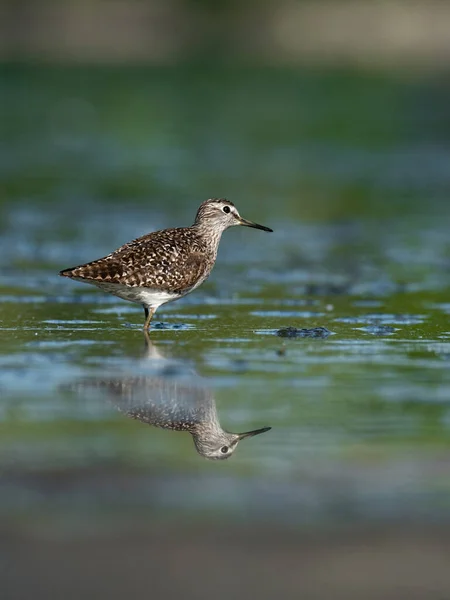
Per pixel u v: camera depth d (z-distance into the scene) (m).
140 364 15.43
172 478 10.84
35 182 34.94
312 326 18.14
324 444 11.93
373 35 62.66
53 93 52.66
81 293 20.91
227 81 56.06
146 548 9.06
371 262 24.45
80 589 8.24
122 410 13.20
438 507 10.05
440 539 9.29
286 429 12.47
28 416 12.87
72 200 32.28
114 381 14.50
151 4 64.56
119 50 61.97
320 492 10.46
